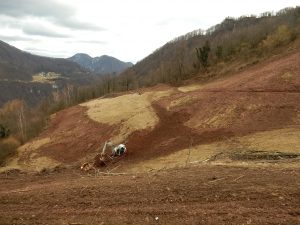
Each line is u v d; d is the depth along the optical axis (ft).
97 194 34.04
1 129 149.28
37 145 127.24
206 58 192.13
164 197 32.30
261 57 159.53
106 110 138.41
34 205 32.19
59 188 37.88
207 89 124.16
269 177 37.45
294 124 84.48
